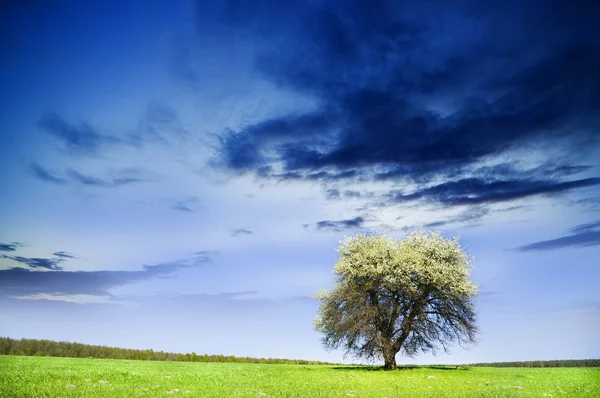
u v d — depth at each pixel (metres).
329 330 41.84
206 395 17.16
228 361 66.69
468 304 40.84
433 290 40.97
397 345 39.69
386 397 18.72
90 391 16.56
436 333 40.59
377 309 39.88
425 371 37.22
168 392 17.38
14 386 16.84
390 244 42.41
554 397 19.91
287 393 18.92
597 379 30.75
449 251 41.38
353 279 41.38
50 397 14.64
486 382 27.56
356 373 34.09
